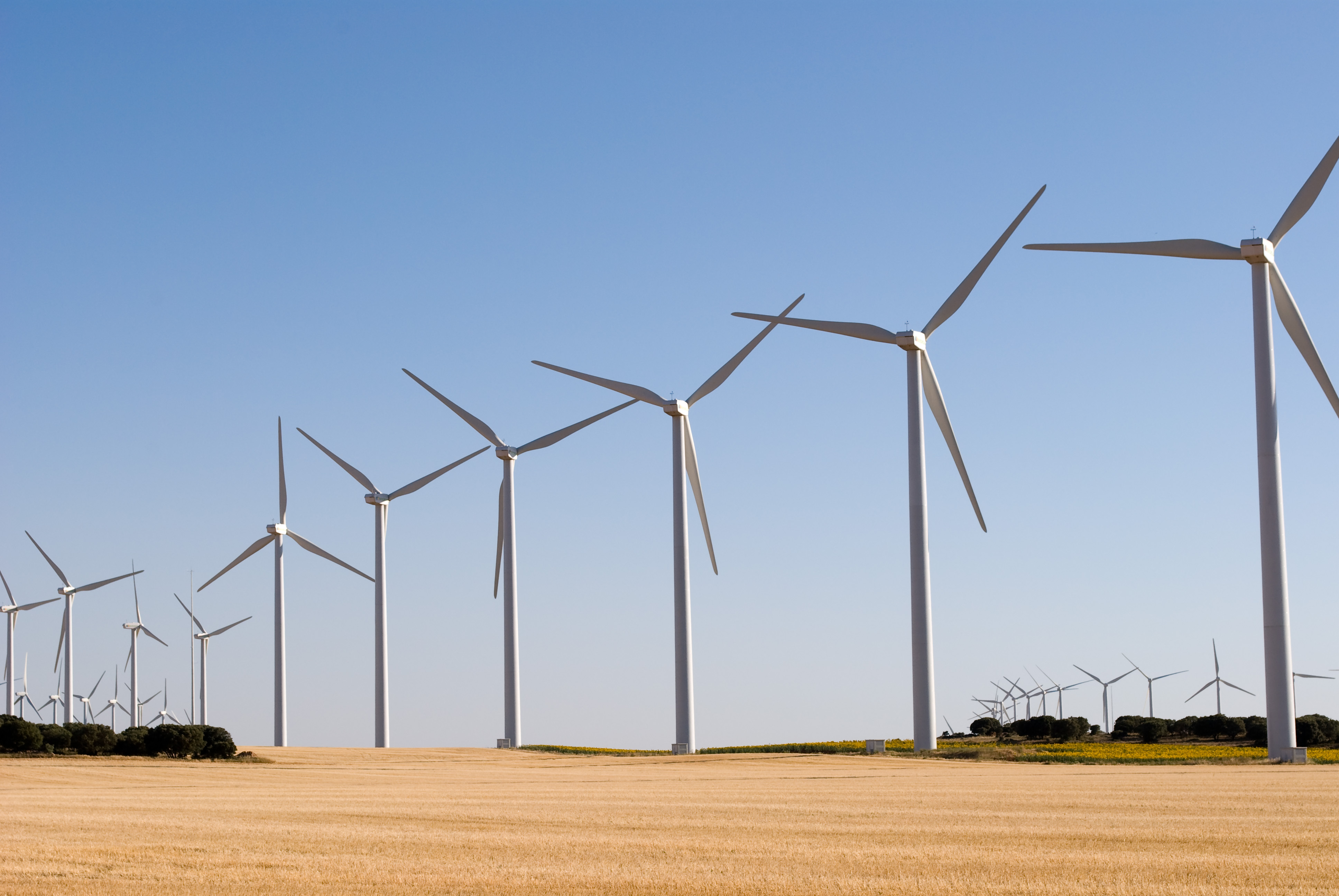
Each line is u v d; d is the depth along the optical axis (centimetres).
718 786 4381
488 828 2792
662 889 1969
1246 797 3538
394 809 3322
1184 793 3753
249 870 2130
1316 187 6000
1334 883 2014
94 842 2486
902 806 3362
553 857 2308
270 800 3662
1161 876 2081
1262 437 5875
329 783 4731
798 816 3067
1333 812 3078
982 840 2562
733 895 1922
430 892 1945
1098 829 2725
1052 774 4972
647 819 3002
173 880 2036
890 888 1977
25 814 3103
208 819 2995
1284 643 5719
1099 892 1941
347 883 2019
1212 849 2402
